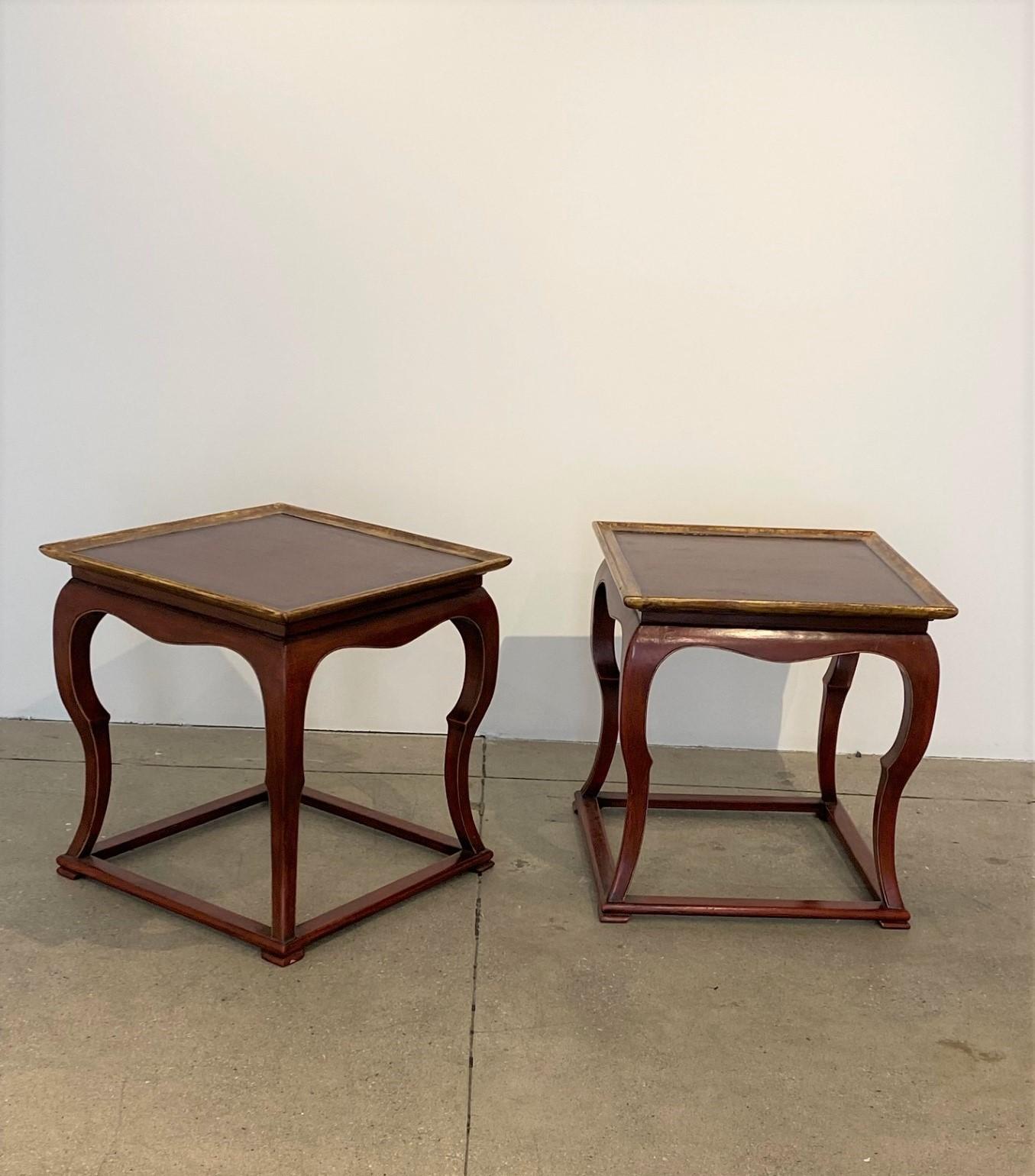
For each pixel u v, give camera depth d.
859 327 2.79
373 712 3.06
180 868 2.41
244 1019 1.97
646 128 2.69
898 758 2.27
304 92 2.67
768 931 2.29
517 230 2.74
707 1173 1.70
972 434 2.85
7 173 2.73
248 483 2.91
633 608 2.11
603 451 2.88
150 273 2.78
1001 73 2.65
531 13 2.63
